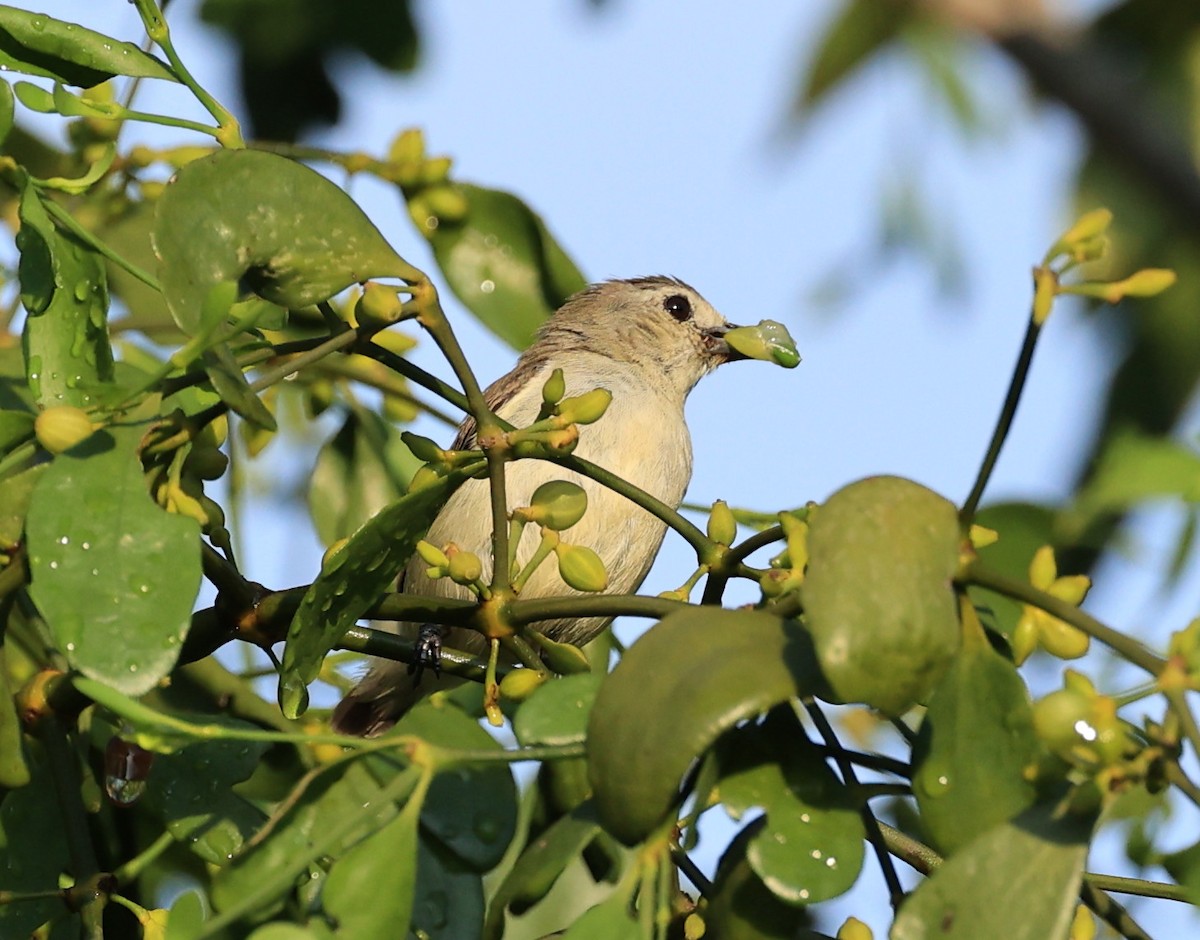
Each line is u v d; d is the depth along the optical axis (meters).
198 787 7.86
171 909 6.36
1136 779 5.62
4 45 7.86
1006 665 6.02
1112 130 5.40
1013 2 5.44
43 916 7.91
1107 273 9.61
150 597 6.46
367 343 7.77
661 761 5.69
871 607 5.57
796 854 6.01
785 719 6.34
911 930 5.71
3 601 7.74
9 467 7.60
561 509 7.92
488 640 8.06
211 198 7.18
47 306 7.71
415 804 6.00
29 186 7.70
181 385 7.23
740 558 8.00
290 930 5.61
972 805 6.00
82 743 8.87
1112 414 9.65
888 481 5.93
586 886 10.38
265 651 8.24
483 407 7.78
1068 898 5.56
